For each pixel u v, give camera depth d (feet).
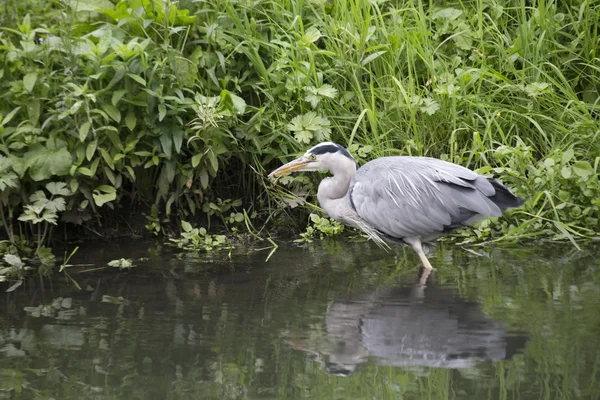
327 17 40.83
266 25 40.29
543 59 40.98
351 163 33.78
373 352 22.91
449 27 41.86
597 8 42.86
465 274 30.66
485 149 38.81
